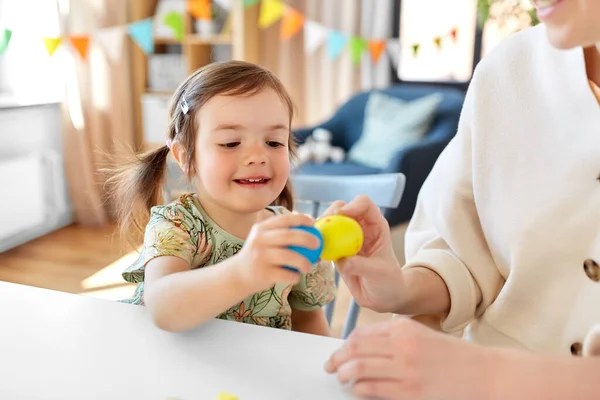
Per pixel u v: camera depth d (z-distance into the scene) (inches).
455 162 29.6
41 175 121.8
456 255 29.0
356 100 131.6
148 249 30.3
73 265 106.5
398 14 140.2
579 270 24.9
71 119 127.6
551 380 16.4
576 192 24.4
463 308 27.7
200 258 31.9
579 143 24.4
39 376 20.4
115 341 23.0
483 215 28.1
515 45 27.4
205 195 32.6
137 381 20.2
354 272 23.8
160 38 135.9
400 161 99.7
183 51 142.4
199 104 30.8
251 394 19.6
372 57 132.0
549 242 25.3
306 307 35.6
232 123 29.7
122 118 135.1
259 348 22.8
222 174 29.9
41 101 121.9
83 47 114.4
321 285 35.3
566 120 25.0
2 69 123.2
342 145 131.0
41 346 22.5
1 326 24.1
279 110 30.8
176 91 34.9
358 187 43.6
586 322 24.4
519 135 26.5
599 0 17.2
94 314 25.4
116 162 46.8
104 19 128.0
